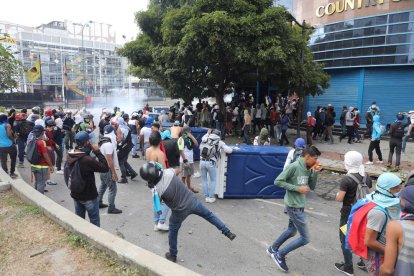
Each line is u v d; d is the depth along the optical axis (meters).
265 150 7.68
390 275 2.43
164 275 3.33
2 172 7.80
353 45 18.16
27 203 6.05
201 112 16.92
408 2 16.06
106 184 6.38
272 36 12.24
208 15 11.73
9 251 4.37
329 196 7.99
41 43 68.06
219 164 7.47
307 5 20.81
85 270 3.80
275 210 6.89
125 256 3.78
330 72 19.86
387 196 3.06
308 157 4.32
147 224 5.96
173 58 13.80
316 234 5.75
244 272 4.40
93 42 78.75
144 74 23.86
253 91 24.02
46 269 3.88
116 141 8.41
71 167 4.72
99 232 4.44
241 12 12.79
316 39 20.11
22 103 38.22
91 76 70.56
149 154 5.45
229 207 7.03
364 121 18.38
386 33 16.86
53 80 65.75
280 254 4.44
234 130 17.77
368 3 17.33
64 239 4.51
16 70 16.86
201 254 4.89
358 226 3.15
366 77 18.09
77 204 4.98
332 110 15.39
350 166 4.34
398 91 17.27
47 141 8.23
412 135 12.90
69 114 12.21
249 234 5.66
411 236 2.33
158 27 16.08
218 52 12.60
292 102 21.16
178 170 6.64
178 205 4.32
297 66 13.34
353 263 4.73
